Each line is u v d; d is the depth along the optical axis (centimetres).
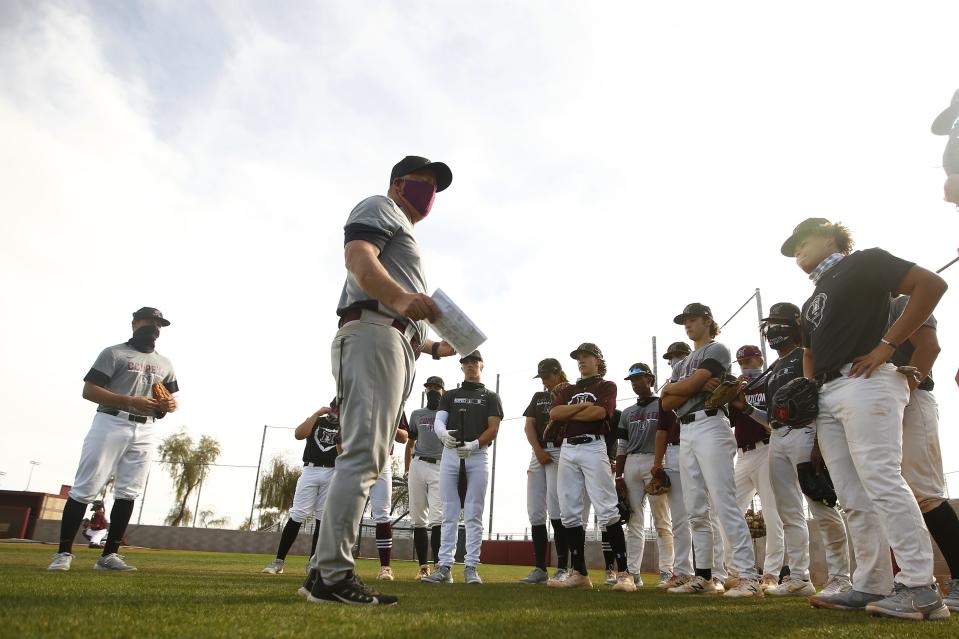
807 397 276
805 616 231
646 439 569
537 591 368
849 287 268
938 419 307
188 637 129
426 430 594
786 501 435
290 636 136
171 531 2188
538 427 577
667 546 585
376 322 224
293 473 2631
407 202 267
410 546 2097
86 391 441
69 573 352
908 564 231
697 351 441
